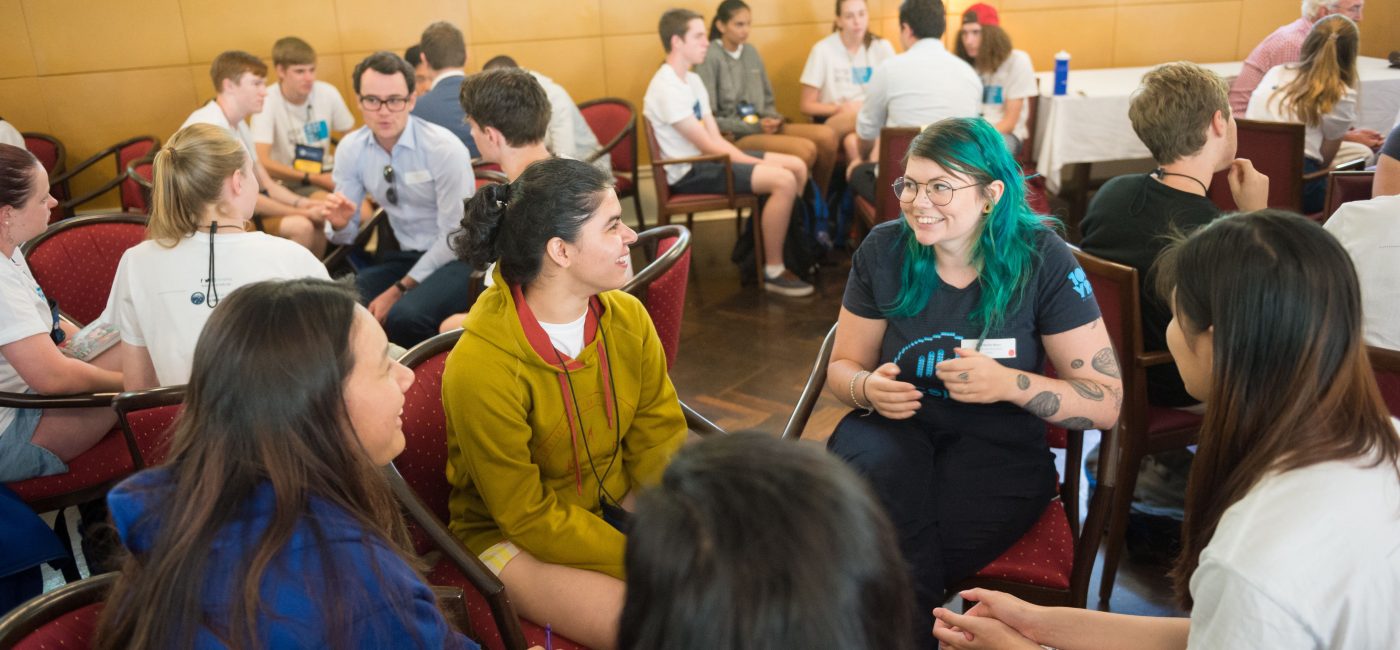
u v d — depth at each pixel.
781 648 0.66
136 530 1.10
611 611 1.56
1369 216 1.95
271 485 1.10
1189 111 2.23
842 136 5.34
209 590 1.05
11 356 2.12
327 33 5.41
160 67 5.32
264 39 5.37
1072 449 1.97
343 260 3.79
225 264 2.11
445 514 1.82
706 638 0.67
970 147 1.72
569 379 1.68
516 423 1.61
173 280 2.11
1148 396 2.34
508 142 2.90
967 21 4.98
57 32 5.18
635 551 0.71
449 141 3.34
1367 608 0.98
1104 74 5.54
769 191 4.50
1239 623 1.00
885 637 0.71
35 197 2.17
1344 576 0.98
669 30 4.58
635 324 1.79
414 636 1.15
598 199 1.60
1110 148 4.86
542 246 1.60
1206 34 5.91
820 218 4.77
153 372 2.24
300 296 1.13
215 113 4.09
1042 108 5.02
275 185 4.32
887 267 1.90
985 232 1.78
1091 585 2.37
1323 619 0.97
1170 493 2.71
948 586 1.82
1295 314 1.03
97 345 2.36
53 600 1.16
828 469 0.73
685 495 0.70
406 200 3.45
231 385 1.08
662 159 4.61
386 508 1.23
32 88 5.25
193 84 5.38
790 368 3.71
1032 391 1.75
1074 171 5.27
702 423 1.93
